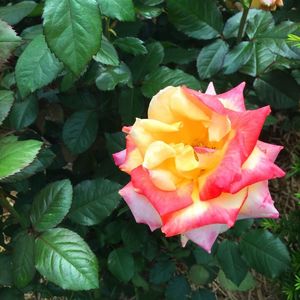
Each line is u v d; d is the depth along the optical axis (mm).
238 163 234
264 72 449
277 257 422
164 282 489
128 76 375
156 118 256
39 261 327
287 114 585
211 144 256
